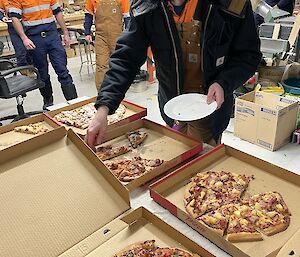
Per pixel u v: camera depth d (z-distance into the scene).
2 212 0.94
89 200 1.02
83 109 2.04
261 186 1.11
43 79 4.00
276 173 1.15
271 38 3.21
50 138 1.15
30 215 0.95
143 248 0.88
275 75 3.16
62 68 3.97
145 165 1.30
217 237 0.90
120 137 1.58
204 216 0.97
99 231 0.95
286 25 3.21
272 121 2.62
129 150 1.46
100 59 4.19
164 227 0.94
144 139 1.54
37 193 1.01
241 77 1.45
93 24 4.61
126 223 0.97
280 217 0.96
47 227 0.94
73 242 0.92
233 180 1.13
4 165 1.05
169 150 1.44
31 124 1.87
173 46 1.47
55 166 1.09
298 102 2.72
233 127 3.09
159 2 1.38
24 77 3.21
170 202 1.03
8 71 2.84
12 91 2.91
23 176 1.04
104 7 3.97
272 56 3.13
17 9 3.57
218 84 1.39
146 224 0.97
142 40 1.47
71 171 1.09
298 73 3.18
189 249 0.88
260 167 1.20
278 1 4.23
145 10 1.39
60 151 1.14
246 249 0.87
